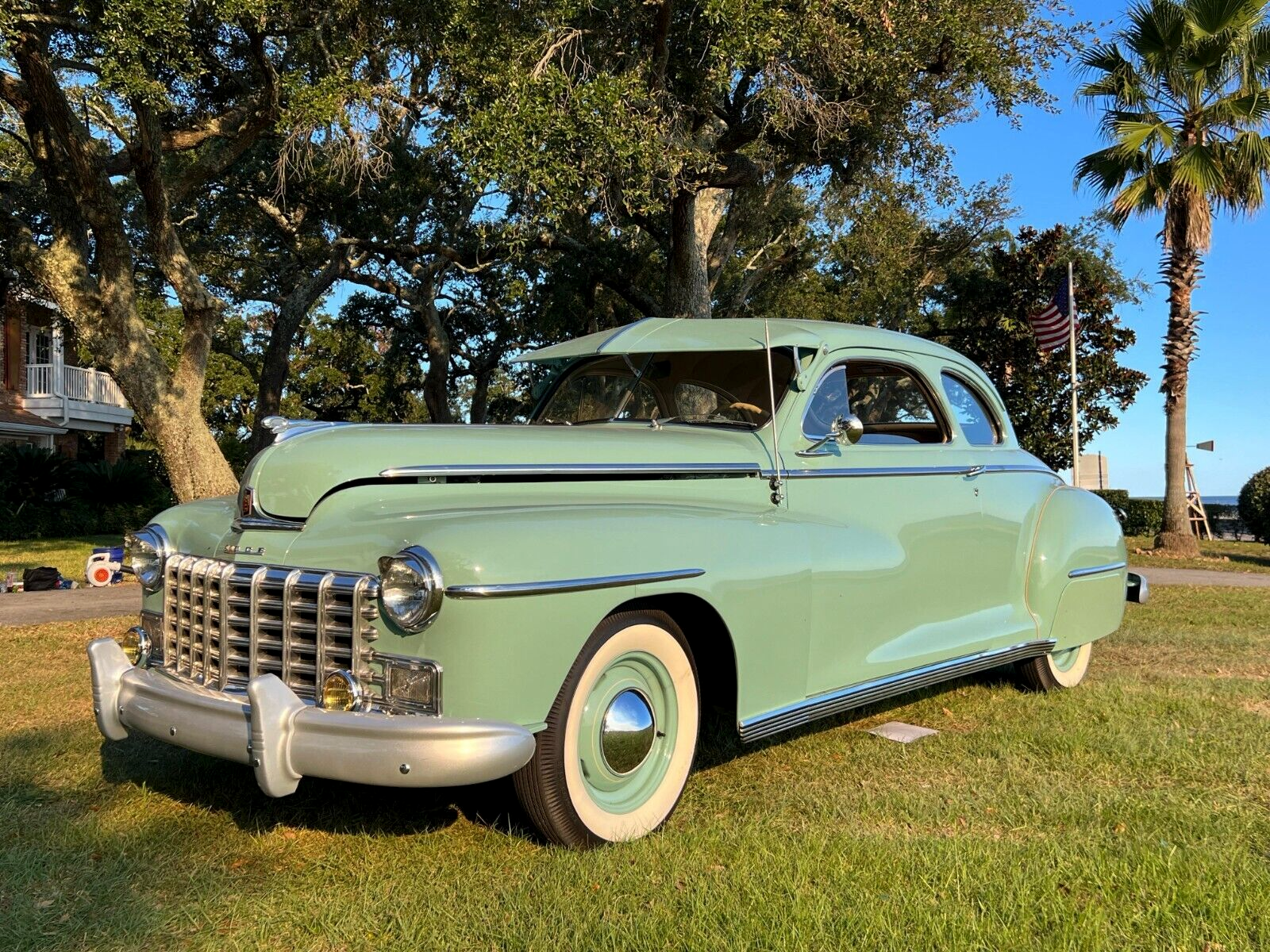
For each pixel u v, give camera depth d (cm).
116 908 289
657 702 355
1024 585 541
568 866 305
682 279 1454
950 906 276
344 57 1161
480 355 2777
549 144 1062
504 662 295
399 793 386
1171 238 1841
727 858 317
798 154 1442
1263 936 262
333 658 311
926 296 2700
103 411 2894
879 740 470
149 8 973
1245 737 461
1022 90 1325
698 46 1216
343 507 336
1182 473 1870
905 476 468
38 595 1100
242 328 3553
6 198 1426
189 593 358
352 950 264
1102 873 300
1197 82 1728
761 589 372
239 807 375
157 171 1198
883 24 1178
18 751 443
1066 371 2348
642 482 380
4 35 989
